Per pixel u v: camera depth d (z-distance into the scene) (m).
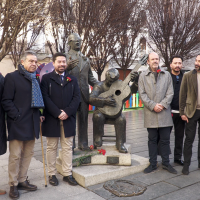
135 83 3.54
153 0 8.59
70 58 3.33
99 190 2.84
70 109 2.94
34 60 2.76
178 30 8.48
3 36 5.07
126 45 9.88
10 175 2.70
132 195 2.71
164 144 3.48
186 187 2.94
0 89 2.68
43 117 3.01
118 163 3.38
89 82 3.77
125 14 7.60
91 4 7.07
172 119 3.75
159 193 2.78
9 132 2.63
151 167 3.44
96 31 7.38
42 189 2.89
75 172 3.09
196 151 4.61
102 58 9.26
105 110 3.47
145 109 3.49
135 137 6.00
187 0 8.26
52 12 5.81
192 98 3.40
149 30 9.01
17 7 4.52
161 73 3.49
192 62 10.99
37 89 2.75
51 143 3.01
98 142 3.56
